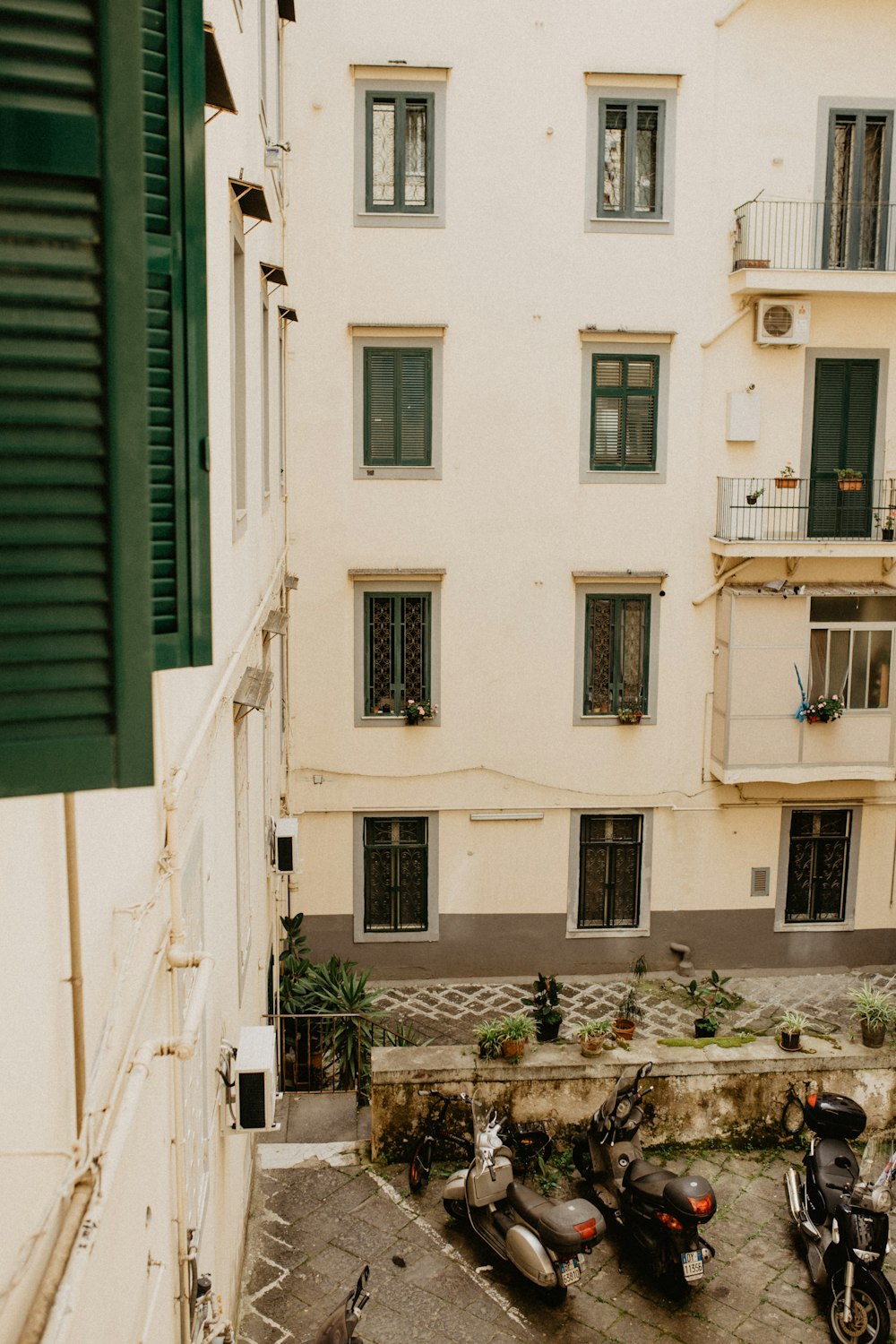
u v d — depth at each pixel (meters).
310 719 14.62
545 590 14.65
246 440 8.21
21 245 1.85
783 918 15.41
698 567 14.78
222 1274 6.47
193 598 2.46
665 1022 13.88
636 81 13.95
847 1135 8.73
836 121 14.38
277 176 11.75
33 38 1.83
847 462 14.91
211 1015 5.97
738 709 14.60
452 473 14.40
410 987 14.88
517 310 14.21
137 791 3.71
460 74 13.81
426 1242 8.48
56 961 2.63
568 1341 7.54
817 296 14.48
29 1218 2.36
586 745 14.94
